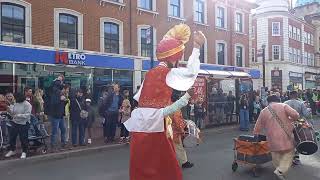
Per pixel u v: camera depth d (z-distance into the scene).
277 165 7.78
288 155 7.55
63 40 19.41
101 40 21.03
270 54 46.69
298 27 50.66
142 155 3.20
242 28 32.88
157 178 3.18
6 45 16.72
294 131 7.54
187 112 16.06
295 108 9.30
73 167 9.40
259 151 8.19
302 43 51.50
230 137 15.02
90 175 8.47
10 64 17.00
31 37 17.86
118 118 12.97
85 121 12.08
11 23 17.38
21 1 17.56
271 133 7.57
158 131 3.19
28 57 17.45
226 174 8.38
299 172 8.71
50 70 18.39
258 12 47.59
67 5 19.42
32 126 10.60
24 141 10.20
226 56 30.77
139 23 23.23
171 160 3.21
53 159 10.49
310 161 10.04
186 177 8.07
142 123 3.21
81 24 20.06
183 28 3.36
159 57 3.33
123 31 22.28
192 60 3.12
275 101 7.84
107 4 21.39
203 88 16.92
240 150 8.45
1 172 8.92
